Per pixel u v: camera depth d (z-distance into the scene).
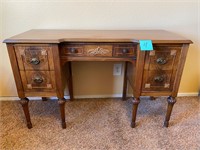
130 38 1.11
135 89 1.21
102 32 1.33
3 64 1.56
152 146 1.17
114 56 1.15
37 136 1.25
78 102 1.70
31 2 1.37
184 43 1.06
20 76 1.14
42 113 1.52
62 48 1.11
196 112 1.54
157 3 1.42
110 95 1.78
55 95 1.22
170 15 1.47
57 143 1.19
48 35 1.17
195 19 1.49
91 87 1.73
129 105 1.66
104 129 1.33
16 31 1.46
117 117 1.48
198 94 1.80
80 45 1.11
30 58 1.08
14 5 1.37
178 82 1.18
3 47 1.49
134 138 1.24
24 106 1.24
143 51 1.08
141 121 1.42
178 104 1.66
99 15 1.45
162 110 1.58
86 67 1.63
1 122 1.40
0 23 1.41
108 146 1.17
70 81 1.61
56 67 1.12
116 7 1.42
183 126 1.36
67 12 1.42
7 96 1.71
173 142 1.21
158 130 1.32
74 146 1.17
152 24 1.50
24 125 1.37
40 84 1.17
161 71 1.15
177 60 1.12
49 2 1.38
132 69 1.33
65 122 1.33
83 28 1.48
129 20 1.47
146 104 1.67
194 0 1.42
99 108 1.60
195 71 1.70
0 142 1.20
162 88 1.21
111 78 1.70
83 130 1.32
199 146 1.17
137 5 1.42
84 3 1.40
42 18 1.43
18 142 1.20
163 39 1.07
